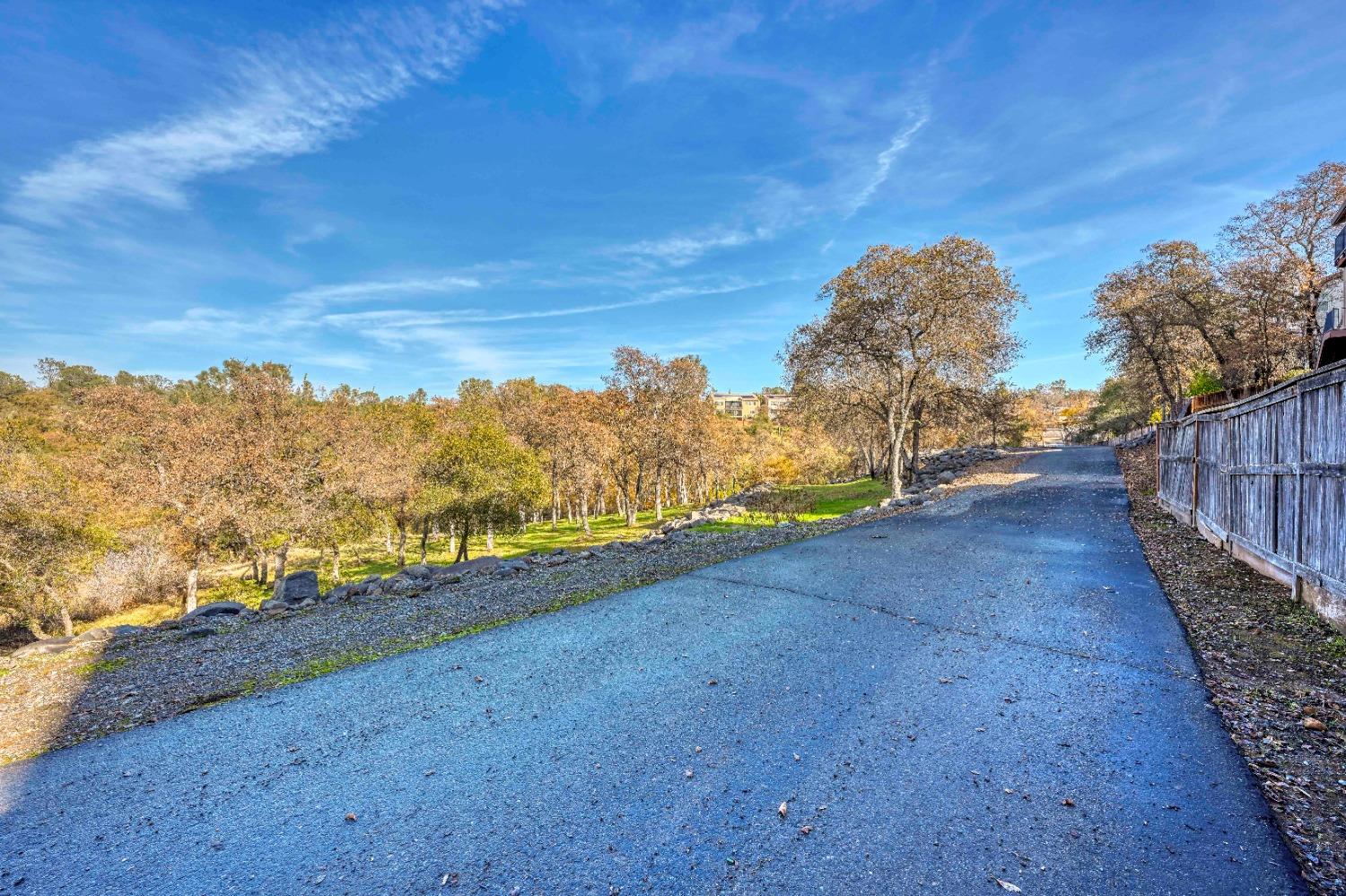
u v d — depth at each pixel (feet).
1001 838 8.12
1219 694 12.19
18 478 70.33
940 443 142.10
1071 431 199.93
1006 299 61.36
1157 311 78.28
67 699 16.34
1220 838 7.93
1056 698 12.36
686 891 7.34
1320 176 63.05
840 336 63.87
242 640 21.76
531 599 23.91
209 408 97.45
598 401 127.44
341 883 7.77
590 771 10.30
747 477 169.48
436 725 12.53
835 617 18.71
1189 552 24.98
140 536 76.18
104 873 8.26
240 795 10.19
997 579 22.68
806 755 10.50
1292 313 65.41
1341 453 14.64
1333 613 14.99
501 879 7.70
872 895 7.13
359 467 80.69
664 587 24.16
